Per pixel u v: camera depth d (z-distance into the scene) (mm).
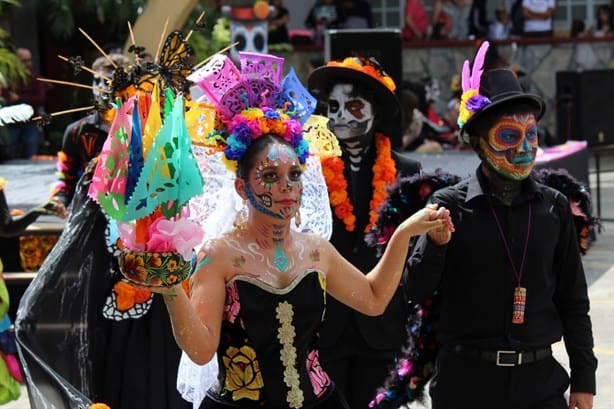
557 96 22609
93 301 7262
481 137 6121
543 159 14578
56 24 21828
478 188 6113
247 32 16703
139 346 7340
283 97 5375
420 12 27719
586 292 6234
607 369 9938
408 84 21875
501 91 6098
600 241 15898
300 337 5145
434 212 5344
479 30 27469
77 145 9172
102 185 4551
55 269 7172
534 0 27031
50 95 23672
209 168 5629
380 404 6730
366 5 27188
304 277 5168
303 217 6004
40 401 6852
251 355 5094
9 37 20625
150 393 7348
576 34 27141
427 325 6477
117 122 4551
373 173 7863
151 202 4512
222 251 5082
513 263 6043
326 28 27094
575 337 6188
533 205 6137
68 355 7168
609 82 22562
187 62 5227
